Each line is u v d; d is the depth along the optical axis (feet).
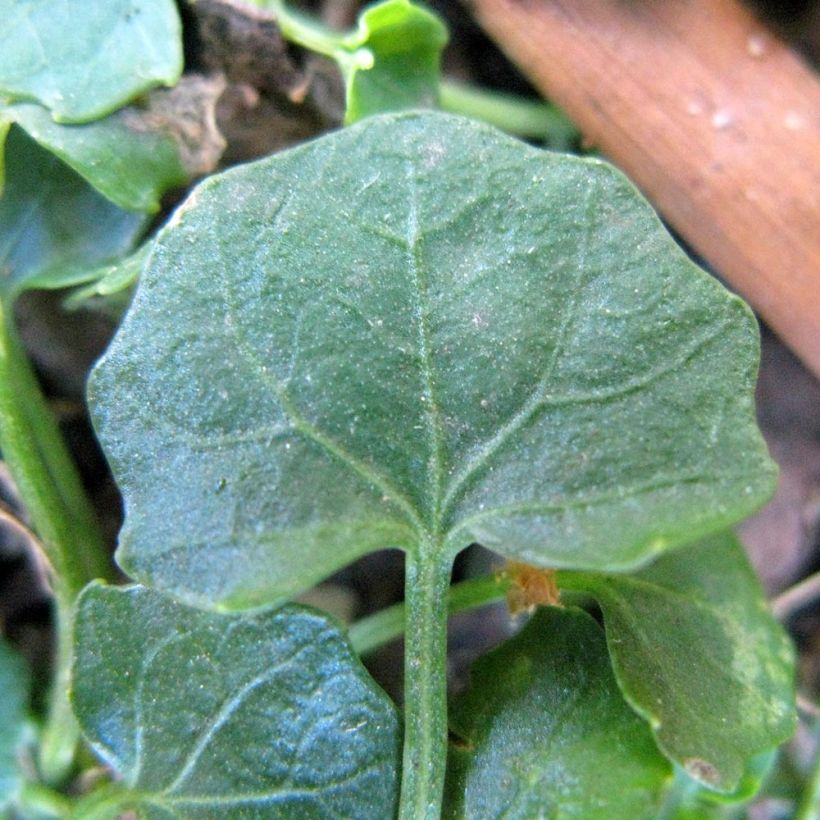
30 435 0.16
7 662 0.17
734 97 0.18
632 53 0.18
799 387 0.20
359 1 0.20
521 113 0.20
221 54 0.17
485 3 0.19
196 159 0.16
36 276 0.16
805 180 0.18
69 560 0.16
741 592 0.15
